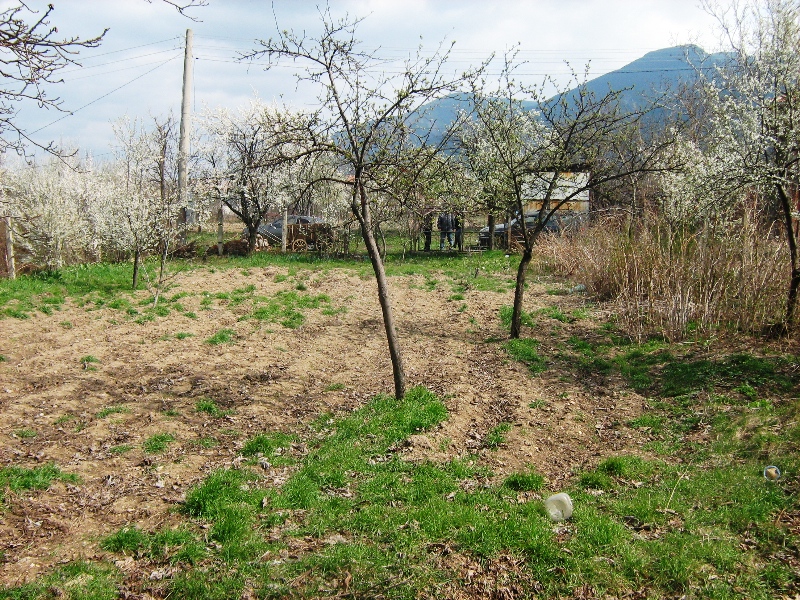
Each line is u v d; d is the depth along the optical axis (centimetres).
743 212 1198
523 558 462
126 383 895
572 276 1747
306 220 2688
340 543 490
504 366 974
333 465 625
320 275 1881
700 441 665
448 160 798
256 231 2500
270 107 2194
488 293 1619
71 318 1282
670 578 434
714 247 1121
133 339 1141
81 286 1578
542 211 1073
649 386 861
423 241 2894
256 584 441
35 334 1147
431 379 913
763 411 690
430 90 703
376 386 903
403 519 516
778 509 510
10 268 1647
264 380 929
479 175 1034
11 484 563
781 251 1032
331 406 827
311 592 432
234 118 2402
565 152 990
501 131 1013
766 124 884
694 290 1095
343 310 1420
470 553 469
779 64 862
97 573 448
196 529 512
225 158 2428
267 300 1501
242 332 1218
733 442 641
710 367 858
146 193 1705
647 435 703
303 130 723
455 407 785
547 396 838
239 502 550
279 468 638
